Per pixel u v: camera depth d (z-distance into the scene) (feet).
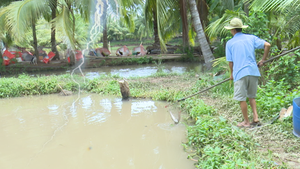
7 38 59.00
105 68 48.32
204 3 51.83
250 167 8.54
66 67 48.52
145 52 61.77
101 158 11.98
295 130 11.43
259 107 14.73
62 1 41.47
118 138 14.21
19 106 21.86
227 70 22.12
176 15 56.34
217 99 18.90
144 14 46.80
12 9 36.86
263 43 12.82
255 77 12.73
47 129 15.94
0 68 45.09
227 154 9.93
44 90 26.25
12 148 13.30
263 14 19.15
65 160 11.88
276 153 10.10
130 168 10.98
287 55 18.33
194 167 10.60
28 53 59.62
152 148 12.76
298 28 20.49
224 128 12.16
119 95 23.86
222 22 25.11
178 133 14.44
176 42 107.14
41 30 91.35
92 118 17.85
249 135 11.76
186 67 44.62
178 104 19.65
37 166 11.40
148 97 22.49
